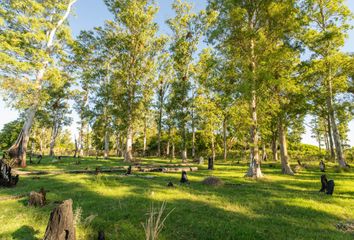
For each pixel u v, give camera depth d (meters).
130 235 5.04
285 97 18.69
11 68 17.56
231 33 15.67
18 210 6.72
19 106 19.08
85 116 33.44
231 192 10.06
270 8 14.66
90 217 5.83
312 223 6.14
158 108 39.00
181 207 7.23
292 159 34.94
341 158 21.72
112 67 33.50
